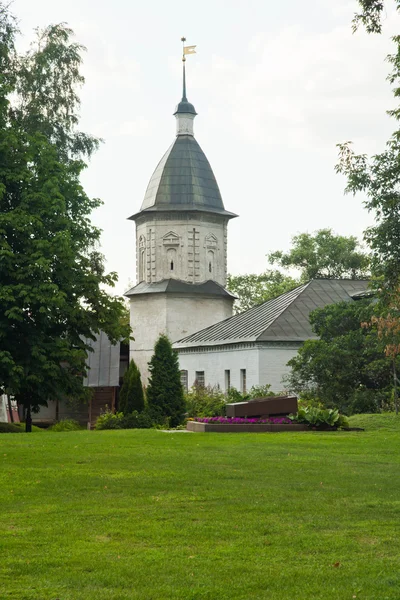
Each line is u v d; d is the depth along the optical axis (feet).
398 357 106.93
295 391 120.26
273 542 30.09
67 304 100.83
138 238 201.26
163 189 197.36
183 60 204.54
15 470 47.93
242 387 139.33
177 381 122.21
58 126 127.34
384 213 78.38
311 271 251.60
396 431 82.69
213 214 197.16
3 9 122.52
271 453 57.67
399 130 77.25
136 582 25.30
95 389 170.19
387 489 41.63
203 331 163.84
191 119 203.72
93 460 52.60
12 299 91.76
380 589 24.34
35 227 96.48
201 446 62.64
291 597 23.75
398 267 80.02
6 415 148.97
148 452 57.52
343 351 111.14
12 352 97.55
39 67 125.70
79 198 108.47
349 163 78.64
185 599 23.68
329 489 41.45
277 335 133.59
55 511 36.19
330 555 28.30
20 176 98.32
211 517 34.55
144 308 193.77
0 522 33.96
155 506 37.14
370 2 61.87
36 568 26.86
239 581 25.26
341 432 80.94
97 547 29.66
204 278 195.21
